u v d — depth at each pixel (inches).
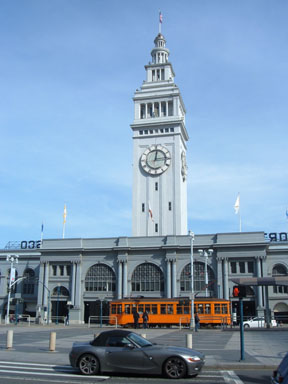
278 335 1792.6
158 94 3863.2
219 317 2480.3
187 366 748.0
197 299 2536.9
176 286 3075.8
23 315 3528.5
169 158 3646.7
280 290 3095.5
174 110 3786.9
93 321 3206.2
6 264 3853.3
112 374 790.5
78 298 3221.0
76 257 3309.5
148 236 3233.3
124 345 782.5
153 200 3590.1
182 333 1974.7
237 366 875.4
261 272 2984.7
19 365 889.5
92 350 781.3
